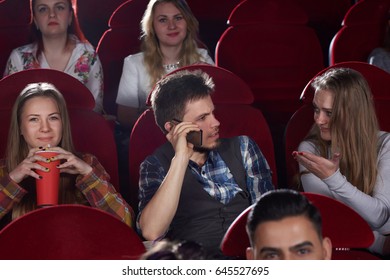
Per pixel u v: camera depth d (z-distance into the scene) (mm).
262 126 2207
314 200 1426
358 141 2016
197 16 3768
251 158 2016
